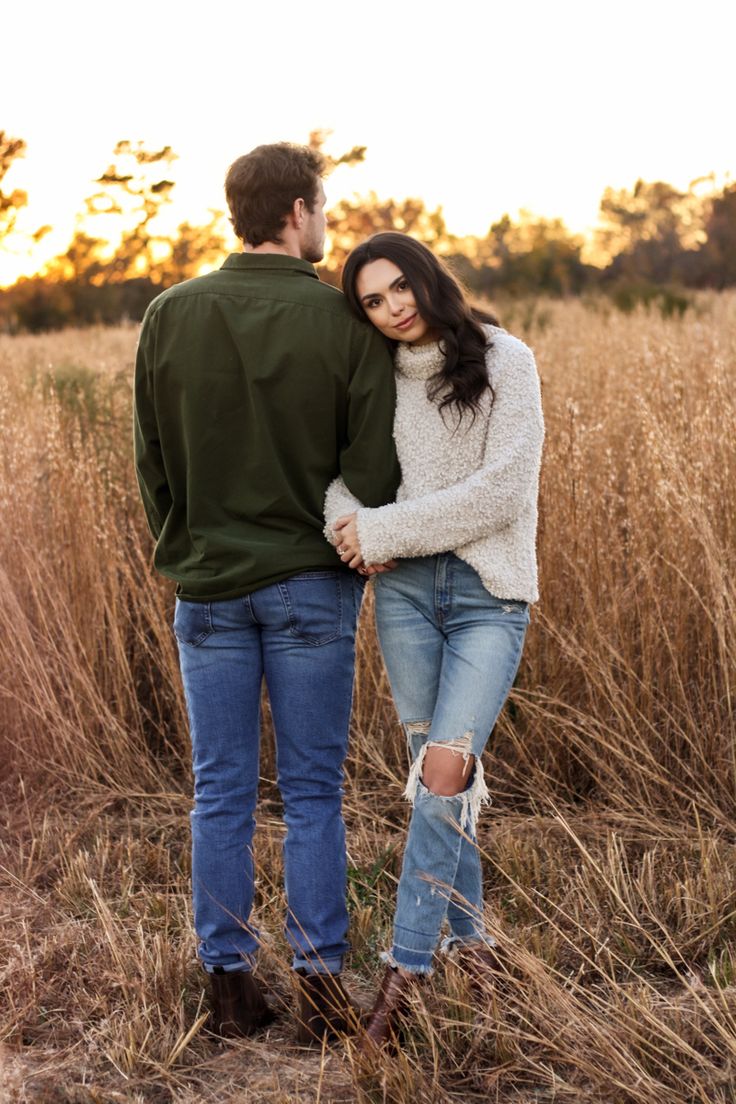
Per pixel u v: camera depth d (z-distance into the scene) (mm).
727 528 3523
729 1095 2000
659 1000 2316
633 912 2641
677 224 36250
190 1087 2139
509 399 2139
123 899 2857
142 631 3986
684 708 3363
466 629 2223
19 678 3684
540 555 3586
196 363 2156
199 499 2215
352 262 2113
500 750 3568
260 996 2354
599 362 6230
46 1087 2125
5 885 3031
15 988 2473
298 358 2129
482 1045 2203
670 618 3439
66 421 4992
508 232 30219
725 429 3639
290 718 2262
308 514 2223
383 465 2189
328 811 2297
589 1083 2098
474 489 2107
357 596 2316
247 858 2312
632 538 3562
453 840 2195
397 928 2236
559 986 2367
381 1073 2068
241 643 2264
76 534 3910
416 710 2289
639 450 4160
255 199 2176
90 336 14461
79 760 3660
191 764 3658
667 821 3172
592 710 3395
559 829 3150
